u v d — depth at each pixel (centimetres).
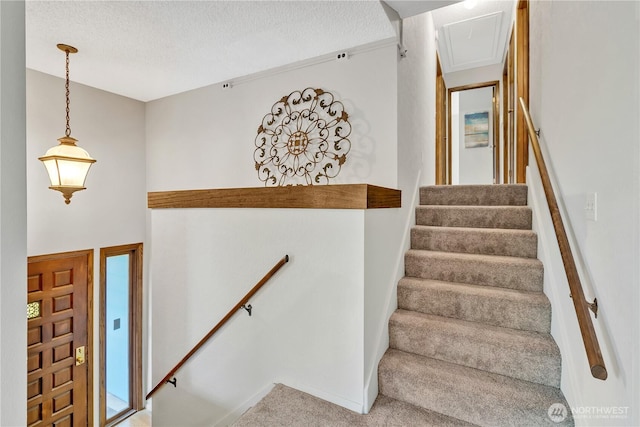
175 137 360
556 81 175
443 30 389
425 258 230
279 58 267
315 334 172
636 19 88
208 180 336
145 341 389
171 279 230
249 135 305
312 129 266
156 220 238
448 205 290
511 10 348
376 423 151
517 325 184
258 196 189
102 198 344
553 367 156
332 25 218
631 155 90
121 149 361
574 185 143
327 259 169
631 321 89
